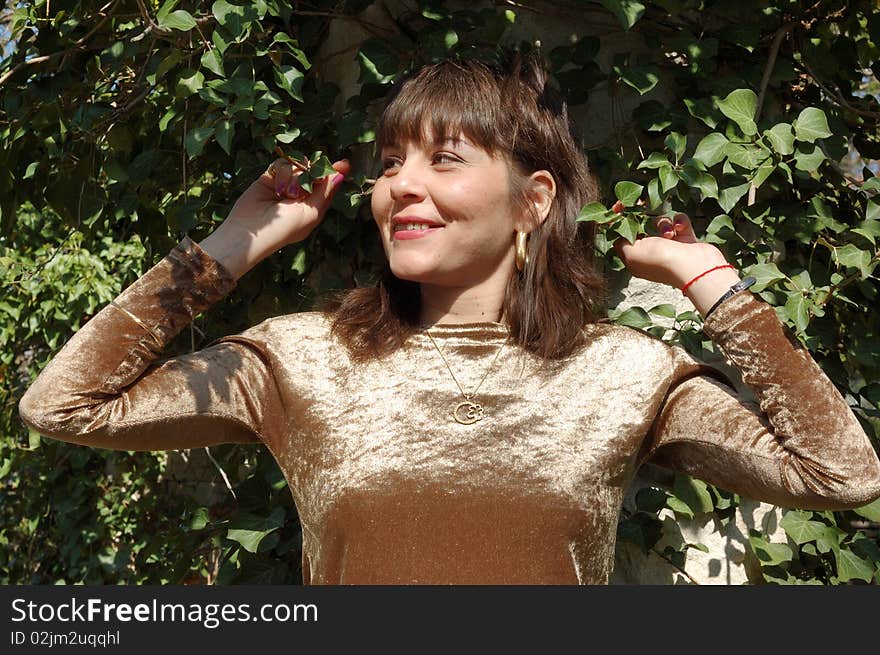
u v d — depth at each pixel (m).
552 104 1.63
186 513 2.66
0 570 4.58
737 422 1.50
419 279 1.50
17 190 2.32
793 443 1.45
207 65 1.74
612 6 1.88
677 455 1.57
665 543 2.10
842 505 1.44
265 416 1.53
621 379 1.49
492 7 2.15
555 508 1.40
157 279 1.52
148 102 2.21
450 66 1.56
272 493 2.21
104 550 4.15
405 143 1.52
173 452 3.98
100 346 1.48
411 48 2.08
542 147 1.56
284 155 1.66
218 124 1.74
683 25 2.20
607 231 1.74
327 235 2.20
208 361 1.54
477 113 1.49
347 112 2.09
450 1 2.16
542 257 1.54
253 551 2.10
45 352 4.40
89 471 4.27
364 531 1.40
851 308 2.27
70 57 2.14
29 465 4.30
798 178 2.19
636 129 2.16
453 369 1.47
